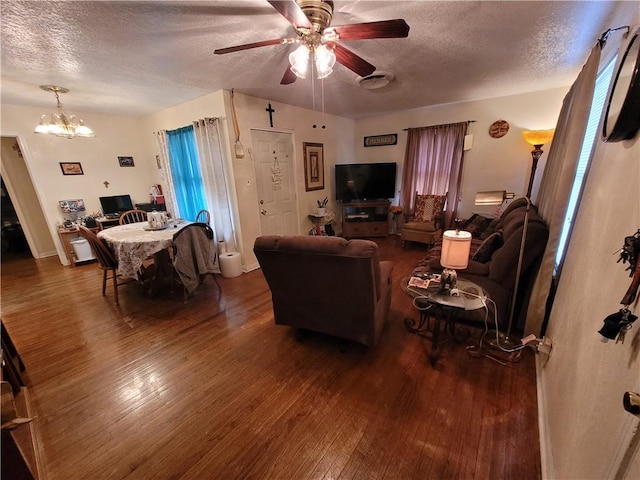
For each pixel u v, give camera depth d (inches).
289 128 160.9
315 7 53.6
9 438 38.3
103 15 62.3
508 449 51.6
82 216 171.2
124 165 183.8
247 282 133.8
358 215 205.2
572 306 54.3
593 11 66.1
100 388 69.7
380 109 182.4
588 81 64.2
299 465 50.3
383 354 78.9
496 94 149.5
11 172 171.3
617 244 37.5
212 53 84.4
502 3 62.8
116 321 101.6
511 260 79.3
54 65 89.7
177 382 71.1
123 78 104.8
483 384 66.9
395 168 197.9
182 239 112.1
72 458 52.7
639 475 24.3
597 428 32.9
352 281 65.8
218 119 129.3
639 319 27.6
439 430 55.6
